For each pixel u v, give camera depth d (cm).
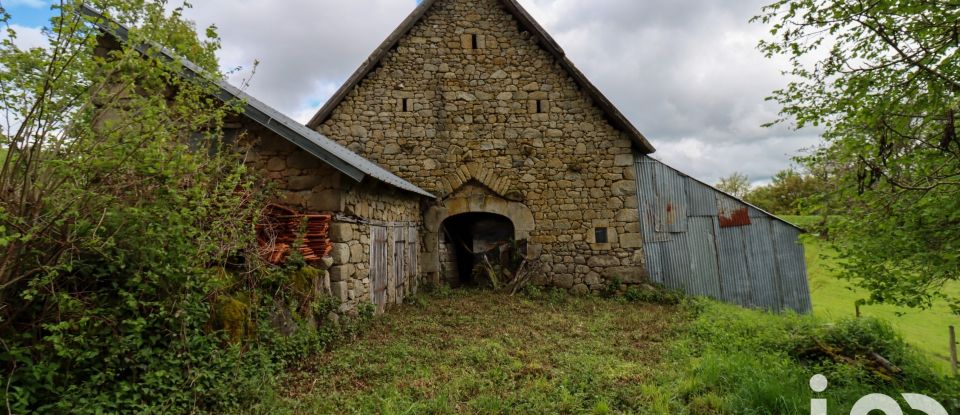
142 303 310
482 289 962
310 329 463
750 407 352
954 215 315
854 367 437
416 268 914
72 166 280
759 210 916
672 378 422
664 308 817
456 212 958
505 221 1140
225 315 388
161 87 339
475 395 382
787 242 902
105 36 519
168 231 309
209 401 330
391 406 343
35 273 282
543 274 937
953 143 325
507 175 960
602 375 427
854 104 358
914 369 452
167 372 322
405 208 859
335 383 394
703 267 920
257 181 564
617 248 935
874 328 533
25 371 270
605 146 962
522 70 986
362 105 964
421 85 977
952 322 855
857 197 369
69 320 285
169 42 345
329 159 524
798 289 888
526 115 973
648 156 973
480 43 993
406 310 723
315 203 562
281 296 451
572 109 973
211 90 379
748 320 656
